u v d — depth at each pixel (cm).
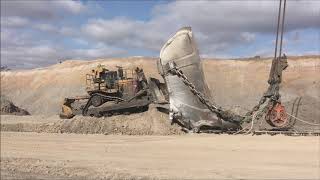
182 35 3956
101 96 4500
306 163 2241
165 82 4016
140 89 4366
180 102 3878
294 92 6322
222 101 7681
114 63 10044
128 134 3897
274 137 3306
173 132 3844
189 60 3906
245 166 2191
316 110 4459
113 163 2381
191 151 2767
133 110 4350
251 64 8569
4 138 3678
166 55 3944
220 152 2694
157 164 2322
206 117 3819
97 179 2008
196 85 3878
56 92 10775
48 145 3209
